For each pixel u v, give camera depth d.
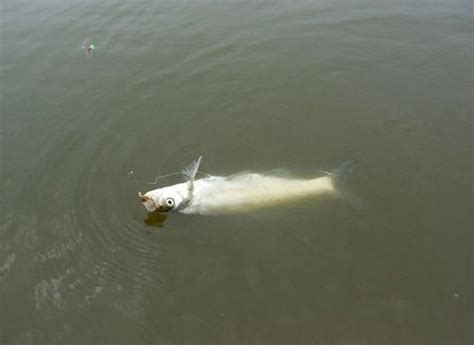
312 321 7.70
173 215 9.46
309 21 15.29
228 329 7.66
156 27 15.50
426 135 11.00
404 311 7.73
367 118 11.62
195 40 14.77
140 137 11.35
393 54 13.57
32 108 12.33
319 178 9.90
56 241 9.02
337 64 13.42
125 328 7.72
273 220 9.29
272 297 8.06
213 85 12.99
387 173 10.16
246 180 9.87
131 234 9.13
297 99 12.35
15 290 8.23
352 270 8.37
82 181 10.23
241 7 16.36
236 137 11.35
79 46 14.73
